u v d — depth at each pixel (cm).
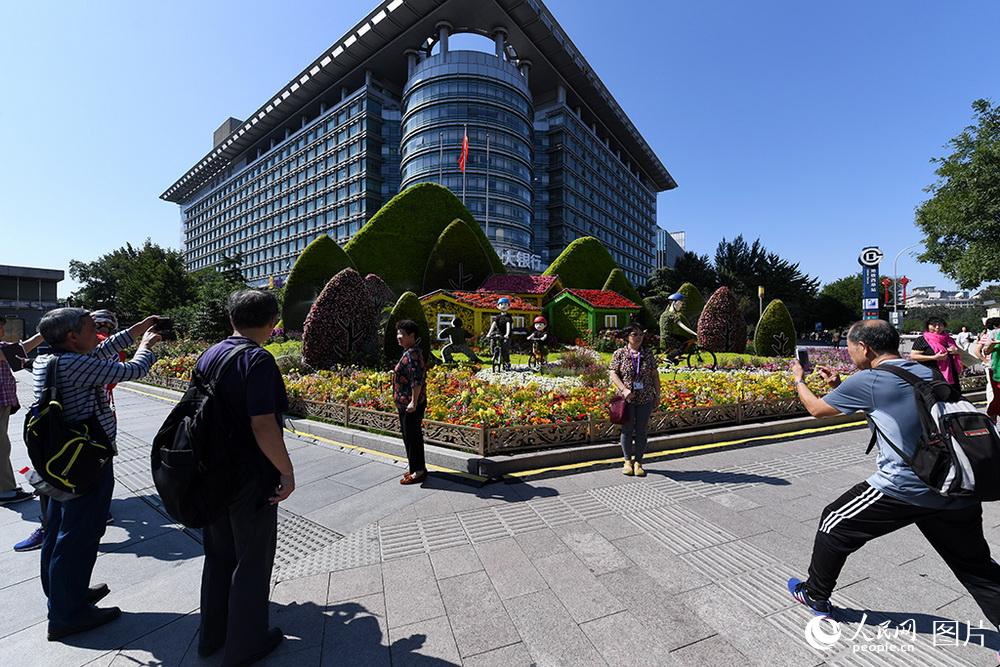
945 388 199
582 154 7075
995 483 178
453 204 2905
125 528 370
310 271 2250
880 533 215
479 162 5256
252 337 219
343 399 714
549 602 253
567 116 6625
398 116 6350
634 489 428
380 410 647
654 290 4466
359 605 253
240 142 8481
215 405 194
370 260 2623
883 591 261
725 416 643
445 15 5300
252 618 203
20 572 303
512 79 5559
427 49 5991
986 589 200
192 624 243
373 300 1382
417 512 380
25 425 232
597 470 485
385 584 273
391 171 6288
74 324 256
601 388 752
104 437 250
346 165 6378
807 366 260
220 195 9681
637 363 467
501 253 4512
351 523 362
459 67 5312
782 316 1889
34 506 417
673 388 743
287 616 243
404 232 2739
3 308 3534
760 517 367
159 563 314
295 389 780
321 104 7056
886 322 231
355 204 6231
